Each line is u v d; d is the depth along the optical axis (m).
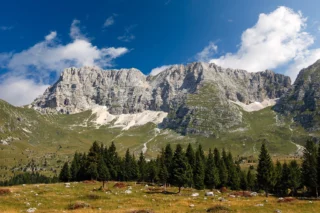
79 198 59.00
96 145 109.00
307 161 105.56
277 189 129.00
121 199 59.81
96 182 102.00
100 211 42.38
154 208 46.59
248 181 135.50
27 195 60.78
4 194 61.03
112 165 129.62
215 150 137.25
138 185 100.38
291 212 42.53
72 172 135.00
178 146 87.12
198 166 106.44
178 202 54.09
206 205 50.25
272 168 96.31
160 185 109.44
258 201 56.88
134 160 136.62
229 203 52.78
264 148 97.31
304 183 106.69
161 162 123.50
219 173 120.94
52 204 51.31
